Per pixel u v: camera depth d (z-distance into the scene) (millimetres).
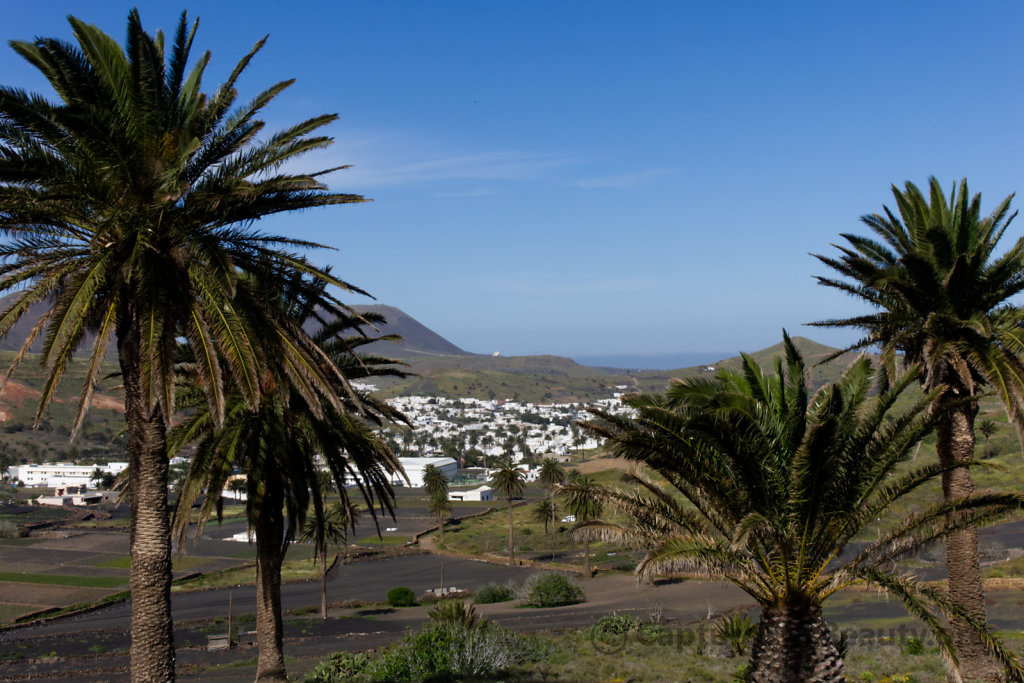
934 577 38094
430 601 61562
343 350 19625
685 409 13172
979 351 16688
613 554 82312
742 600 44094
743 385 14297
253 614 57062
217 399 12430
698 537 13508
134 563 12914
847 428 13648
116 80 13234
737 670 22141
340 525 60594
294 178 12930
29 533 105812
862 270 17812
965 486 17859
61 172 12430
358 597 65250
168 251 13250
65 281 12789
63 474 159875
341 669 25203
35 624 58062
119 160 12422
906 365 19078
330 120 14344
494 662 24609
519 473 82875
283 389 14289
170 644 12922
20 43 12797
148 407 11906
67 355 11641
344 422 18531
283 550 20719
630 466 15398
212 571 80438
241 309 13617
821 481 12594
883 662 22156
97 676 34000
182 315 13062
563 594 52344
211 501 18438
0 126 12180
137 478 13039
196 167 13805
